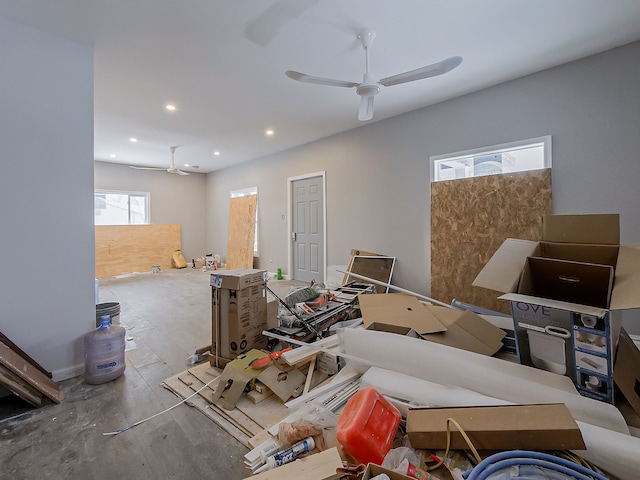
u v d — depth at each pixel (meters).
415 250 3.79
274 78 2.84
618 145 2.46
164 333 3.04
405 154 3.84
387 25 2.10
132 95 3.19
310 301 2.78
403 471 1.04
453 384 1.54
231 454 1.43
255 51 2.40
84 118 2.24
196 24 2.06
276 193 5.91
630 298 1.25
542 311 1.54
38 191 2.05
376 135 4.14
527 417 1.13
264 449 1.32
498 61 2.61
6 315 1.94
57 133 2.12
